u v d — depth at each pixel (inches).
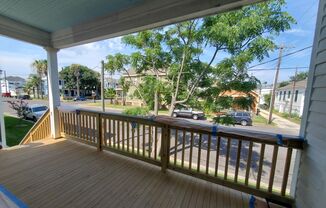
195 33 150.0
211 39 137.4
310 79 62.2
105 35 116.5
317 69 58.0
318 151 55.3
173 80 178.5
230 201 76.7
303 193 64.0
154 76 179.5
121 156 122.9
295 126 384.5
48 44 147.9
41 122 172.6
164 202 75.0
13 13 112.0
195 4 82.0
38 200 74.5
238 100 146.1
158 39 171.2
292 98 563.2
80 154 125.6
